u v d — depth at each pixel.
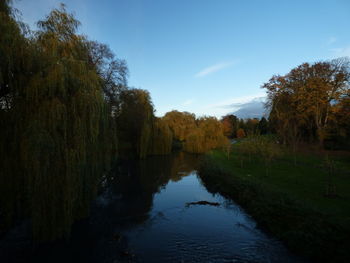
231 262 7.18
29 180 6.96
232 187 14.42
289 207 9.19
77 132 8.17
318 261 6.71
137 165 27.47
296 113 30.78
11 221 8.62
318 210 8.34
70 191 7.84
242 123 75.69
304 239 7.40
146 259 7.43
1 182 7.29
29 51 7.34
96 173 10.46
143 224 10.39
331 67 29.28
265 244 8.25
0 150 7.25
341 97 28.16
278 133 34.91
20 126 7.25
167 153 37.47
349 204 9.45
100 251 7.93
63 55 9.26
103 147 10.97
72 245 8.22
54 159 7.45
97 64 21.25
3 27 6.64
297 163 21.38
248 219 10.80
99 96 9.77
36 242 7.99
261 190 11.77
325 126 28.77
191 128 51.62
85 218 10.44
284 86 32.97
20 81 7.21
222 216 11.34
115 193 15.72
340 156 24.19
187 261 7.28
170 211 12.16
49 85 7.26
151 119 34.75
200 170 22.52
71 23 10.58
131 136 32.03
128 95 28.97
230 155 29.08
